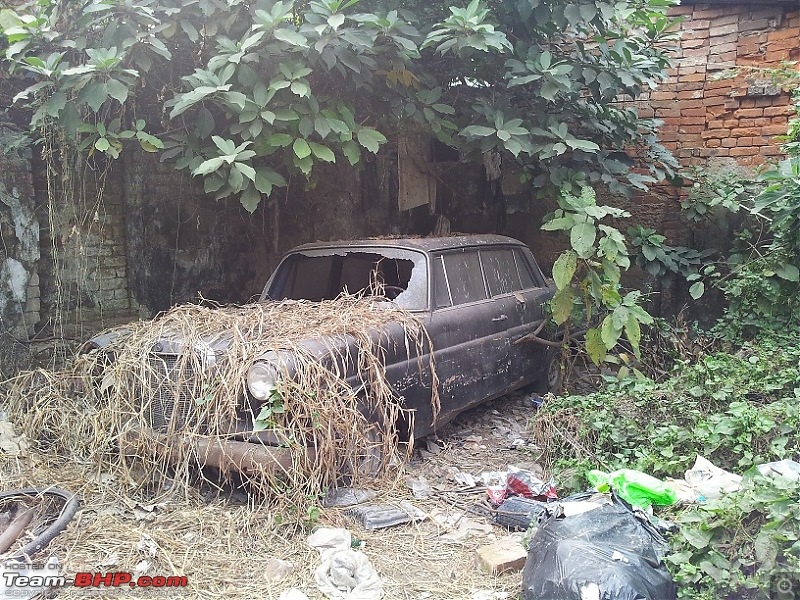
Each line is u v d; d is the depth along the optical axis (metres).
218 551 3.55
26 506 3.97
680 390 4.91
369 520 3.83
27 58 4.79
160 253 6.71
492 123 6.51
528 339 5.96
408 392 4.62
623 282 8.42
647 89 8.34
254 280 7.44
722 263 7.41
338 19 5.07
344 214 8.05
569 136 6.49
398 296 4.99
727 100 8.01
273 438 3.83
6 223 5.78
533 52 6.46
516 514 3.87
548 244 8.92
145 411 4.20
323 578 3.24
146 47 5.36
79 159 6.16
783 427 4.07
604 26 6.52
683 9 8.12
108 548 3.53
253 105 5.29
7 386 5.56
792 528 2.80
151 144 5.46
